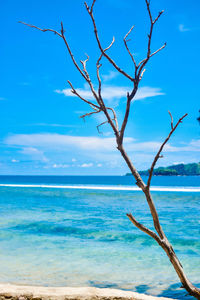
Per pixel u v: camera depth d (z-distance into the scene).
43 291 4.10
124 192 38.31
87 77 3.87
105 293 4.09
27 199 26.88
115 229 11.27
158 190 43.03
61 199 26.89
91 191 40.81
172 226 12.22
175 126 3.30
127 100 3.59
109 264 6.68
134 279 5.73
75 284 5.41
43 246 8.48
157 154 3.42
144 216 15.34
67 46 3.86
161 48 3.59
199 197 29.34
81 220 13.70
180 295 4.95
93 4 3.65
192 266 6.60
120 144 3.66
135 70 3.59
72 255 7.50
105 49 3.66
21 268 6.36
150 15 3.50
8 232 10.62
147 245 8.72
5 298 3.94
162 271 6.21
